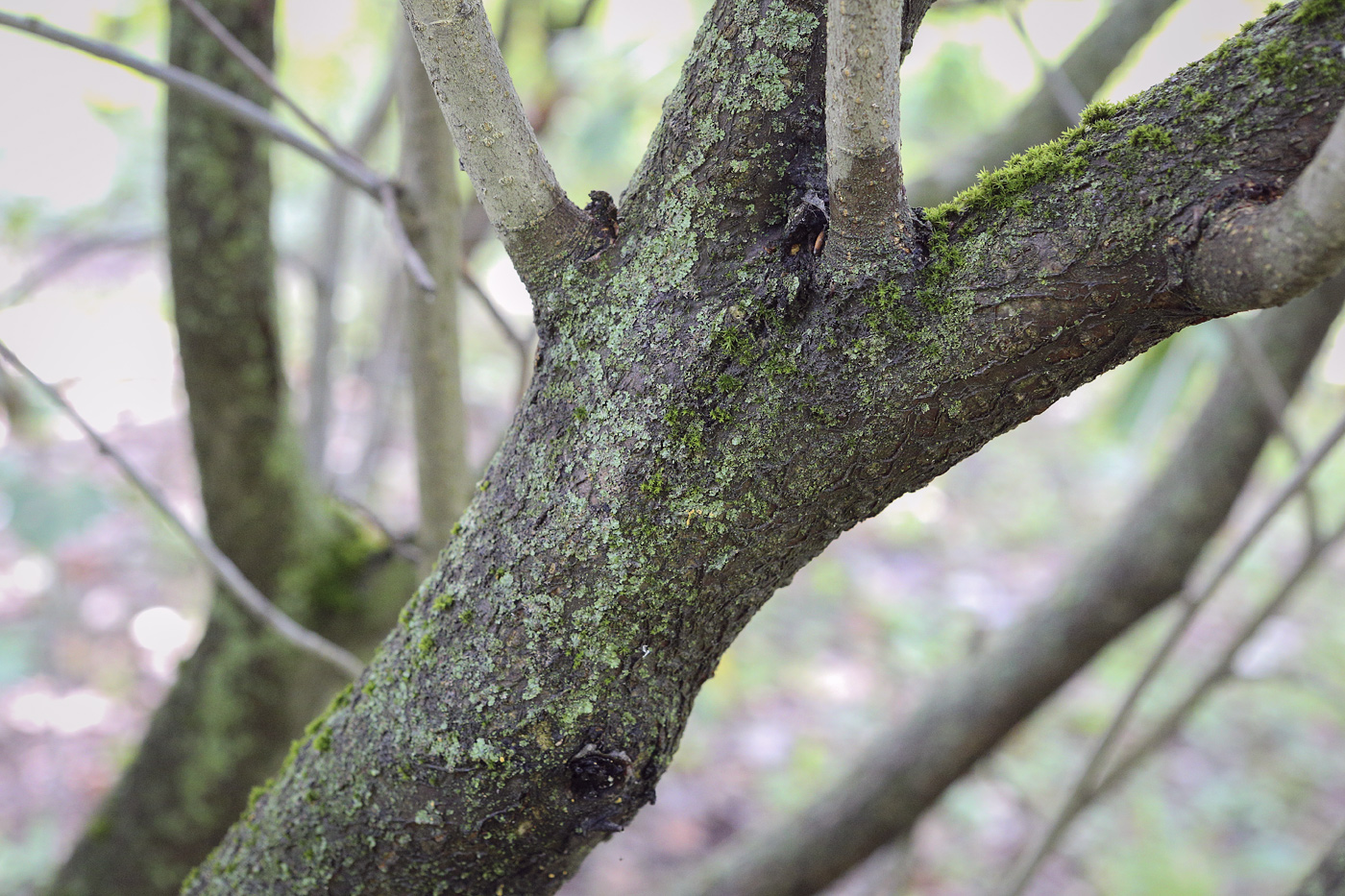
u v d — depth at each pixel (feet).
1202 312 2.63
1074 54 5.27
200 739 4.95
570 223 2.81
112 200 8.82
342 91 10.40
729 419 2.74
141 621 11.14
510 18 6.49
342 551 5.14
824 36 2.76
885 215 2.65
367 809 2.90
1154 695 12.67
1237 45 2.63
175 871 4.99
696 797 10.44
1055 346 2.68
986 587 14.37
